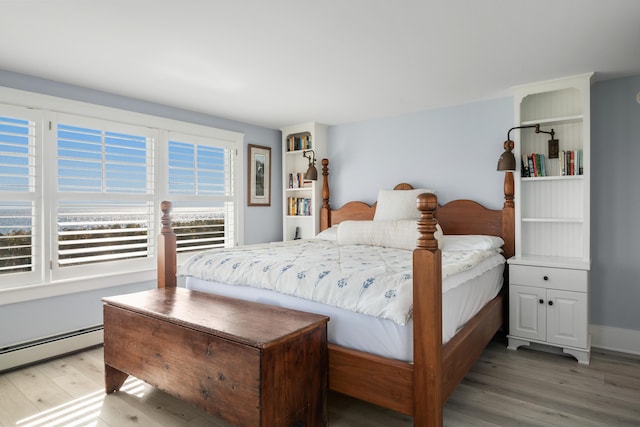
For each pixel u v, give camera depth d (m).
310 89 3.20
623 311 3.00
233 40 2.27
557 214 3.22
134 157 3.42
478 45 2.35
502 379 2.45
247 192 4.45
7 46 2.31
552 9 1.92
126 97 3.37
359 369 1.79
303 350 1.74
